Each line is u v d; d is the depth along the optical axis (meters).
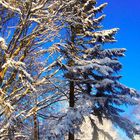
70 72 16.53
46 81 14.50
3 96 11.66
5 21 11.95
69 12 12.59
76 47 17.72
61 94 17.19
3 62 11.41
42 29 11.98
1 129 11.13
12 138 11.23
